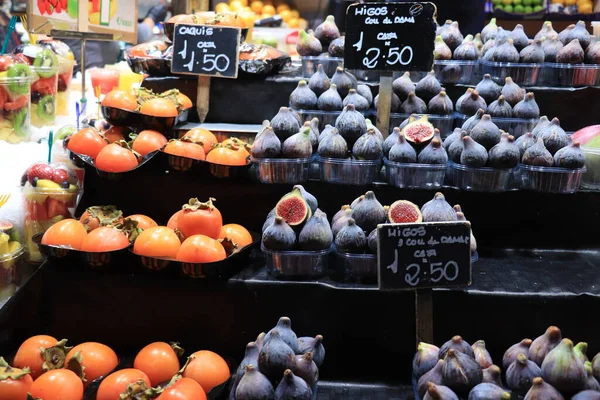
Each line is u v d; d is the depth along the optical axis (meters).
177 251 1.90
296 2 5.41
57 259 1.95
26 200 2.14
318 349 1.74
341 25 4.55
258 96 2.61
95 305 2.00
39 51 2.57
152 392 1.60
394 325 1.94
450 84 2.54
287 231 1.88
